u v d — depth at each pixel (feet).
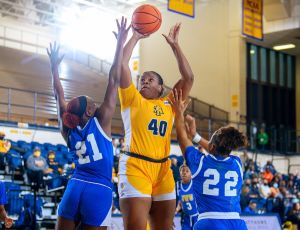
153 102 16.65
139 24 16.47
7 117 63.16
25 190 42.60
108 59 95.71
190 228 32.89
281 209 57.57
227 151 17.08
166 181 16.49
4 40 94.58
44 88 79.71
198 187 17.10
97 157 14.84
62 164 53.01
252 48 91.50
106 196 14.84
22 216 40.91
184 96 17.76
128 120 16.30
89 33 97.60
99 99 82.07
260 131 83.25
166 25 93.20
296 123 98.32
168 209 16.46
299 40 89.25
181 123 17.19
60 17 92.53
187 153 17.29
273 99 95.09
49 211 45.37
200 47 90.84
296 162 82.84
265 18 85.61
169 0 57.77
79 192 14.62
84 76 90.79
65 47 98.53
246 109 87.66
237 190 17.26
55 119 68.13
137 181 15.79
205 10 90.68
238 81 86.28
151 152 16.11
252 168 66.18
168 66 91.45
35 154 46.03
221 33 88.63
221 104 87.45
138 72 94.32
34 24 98.22
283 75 97.45
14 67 84.53
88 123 14.99
